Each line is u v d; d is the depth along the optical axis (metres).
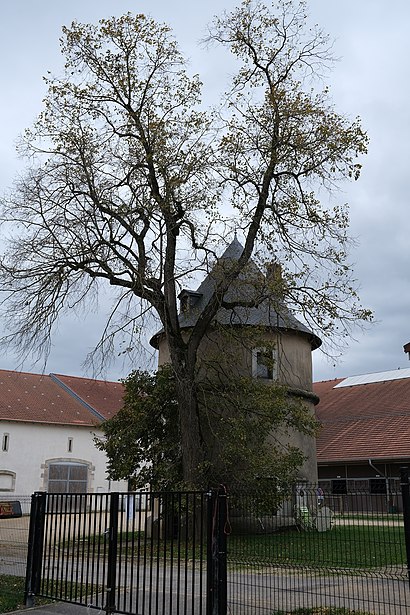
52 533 11.05
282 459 21.50
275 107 21.39
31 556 11.25
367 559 8.55
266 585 9.29
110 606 9.70
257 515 11.88
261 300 21.30
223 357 23.48
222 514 8.59
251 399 22.67
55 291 21.00
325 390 47.16
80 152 21.30
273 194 21.59
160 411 23.47
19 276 20.89
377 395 42.41
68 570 10.88
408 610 9.30
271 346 23.64
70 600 10.41
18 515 38.22
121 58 22.30
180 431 22.62
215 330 23.97
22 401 44.97
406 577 8.55
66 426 44.44
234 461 21.56
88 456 45.00
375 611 9.34
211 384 23.09
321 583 9.57
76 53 22.22
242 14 22.22
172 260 22.02
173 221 21.62
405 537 8.03
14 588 12.46
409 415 37.62
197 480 21.03
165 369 23.64
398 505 8.41
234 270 21.53
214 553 8.47
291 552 9.18
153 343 30.86
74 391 49.91
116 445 22.75
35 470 42.62
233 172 21.56
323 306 20.61
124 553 10.38
